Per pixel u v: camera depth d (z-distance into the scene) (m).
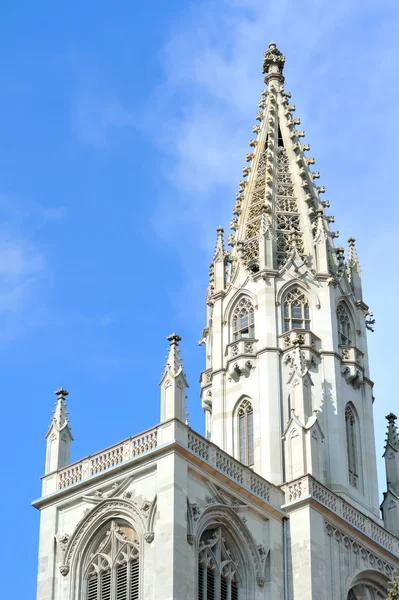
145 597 69.25
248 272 88.81
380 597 79.81
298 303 87.75
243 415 84.38
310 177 96.31
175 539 69.56
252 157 97.44
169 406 73.75
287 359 84.81
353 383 86.75
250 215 93.62
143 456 72.56
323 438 83.00
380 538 81.19
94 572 72.75
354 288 92.00
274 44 104.81
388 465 87.38
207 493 73.38
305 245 91.00
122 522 72.69
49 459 77.56
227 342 87.50
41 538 74.75
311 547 75.31
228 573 73.25
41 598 72.94
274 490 77.44
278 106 100.31
